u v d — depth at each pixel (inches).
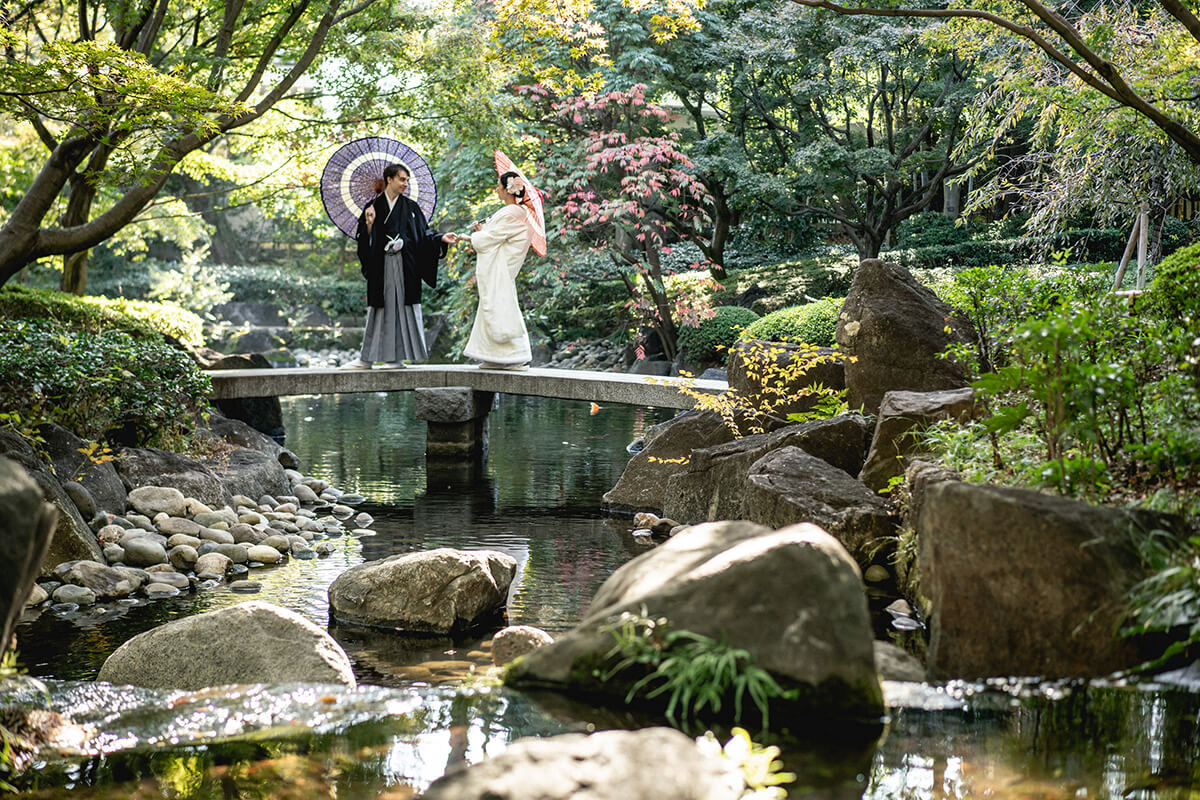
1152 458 131.4
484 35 455.8
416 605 179.5
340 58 441.1
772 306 648.4
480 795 87.2
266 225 1181.7
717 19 608.1
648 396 351.6
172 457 278.1
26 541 90.0
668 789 90.4
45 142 412.8
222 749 114.5
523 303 800.9
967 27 331.6
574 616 185.0
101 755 113.4
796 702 109.7
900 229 784.3
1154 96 255.0
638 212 539.2
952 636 120.9
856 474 235.6
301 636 140.5
